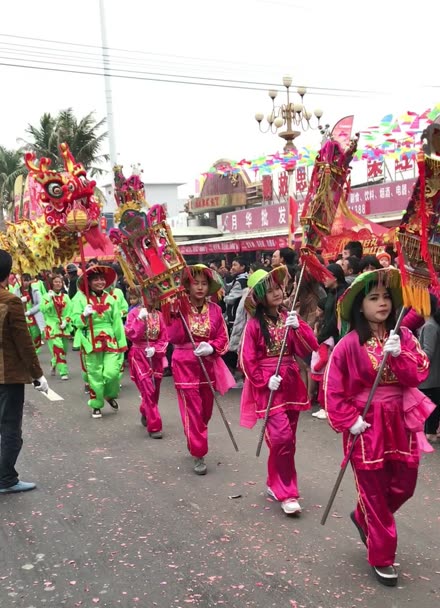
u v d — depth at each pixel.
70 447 6.47
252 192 30.22
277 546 4.04
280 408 4.66
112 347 7.77
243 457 5.94
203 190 33.06
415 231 3.29
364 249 10.04
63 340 10.54
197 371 5.56
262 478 5.35
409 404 3.54
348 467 5.52
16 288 12.45
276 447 4.54
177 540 4.18
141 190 6.23
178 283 5.52
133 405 8.41
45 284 12.85
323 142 5.11
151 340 6.80
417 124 8.64
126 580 3.66
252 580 3.61
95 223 8.69
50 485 5.34
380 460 3.46
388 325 3.66
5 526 4.50
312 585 3.53
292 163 12.75
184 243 20.30
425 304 3.33
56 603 3.43
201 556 3.93
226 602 3.38
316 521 4.41
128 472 5.62
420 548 3.94
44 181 8.48
